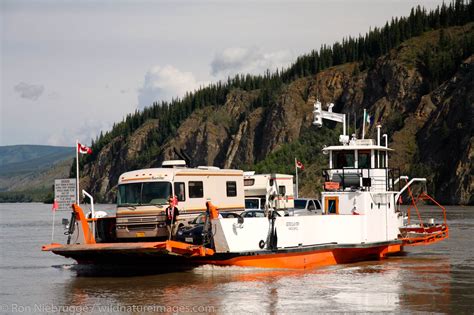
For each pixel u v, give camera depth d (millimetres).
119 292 39094
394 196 58844
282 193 61500
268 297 36875
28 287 41875
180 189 47219
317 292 38375
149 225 46000
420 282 42188
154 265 47281
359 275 45219
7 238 95438
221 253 43562
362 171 54406
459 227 100438
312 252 48812
